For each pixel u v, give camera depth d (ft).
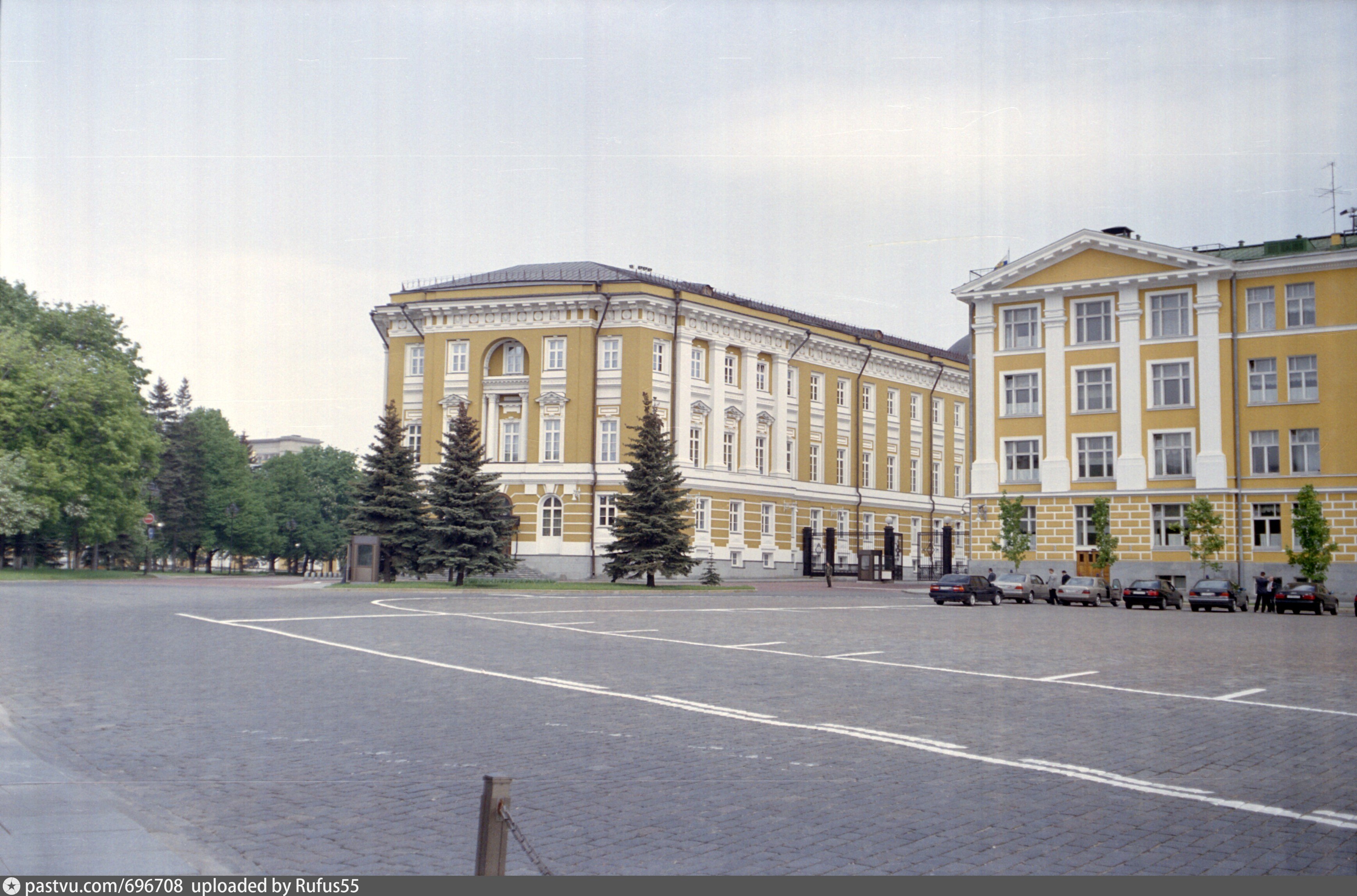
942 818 27.66
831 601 142.20
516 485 199.00
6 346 191.42
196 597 127.85
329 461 363.35
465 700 47.62
